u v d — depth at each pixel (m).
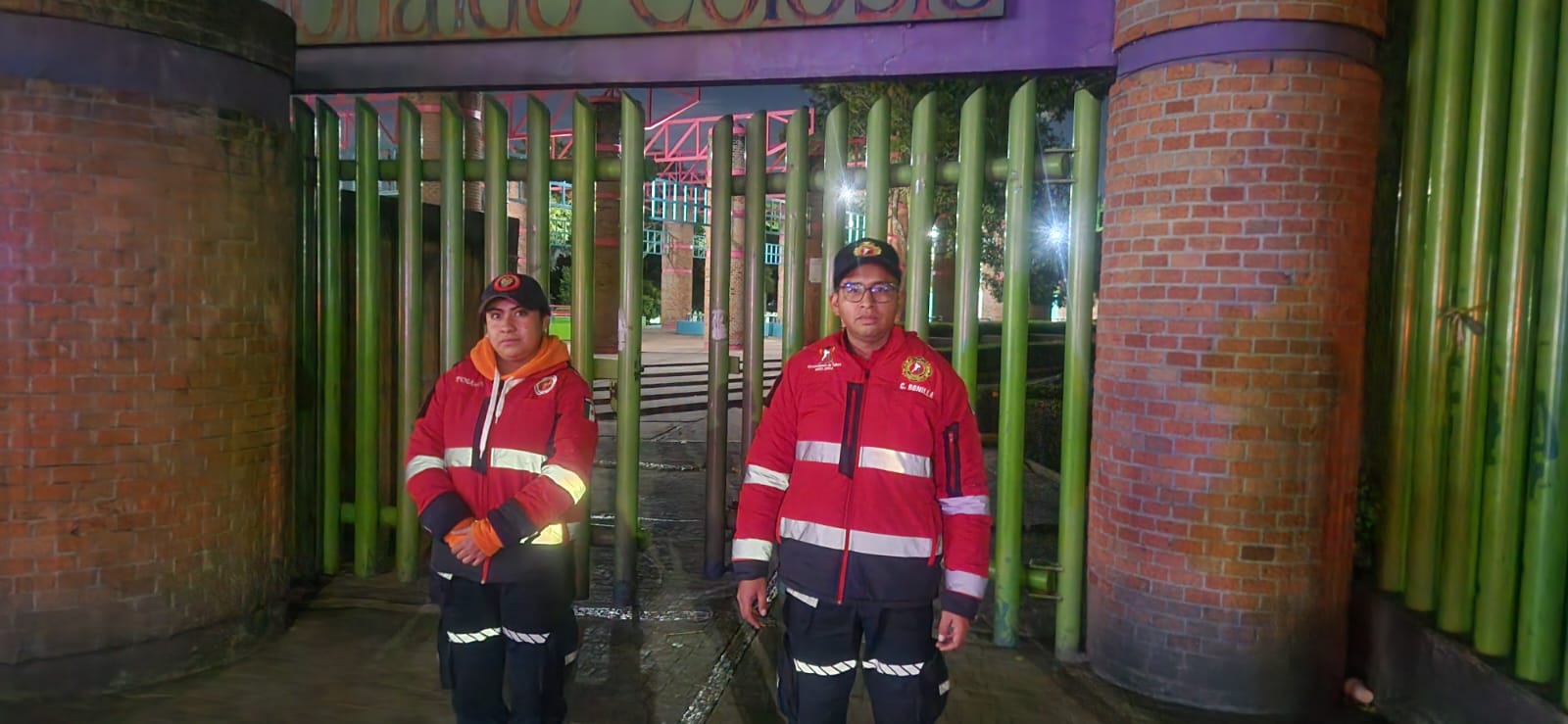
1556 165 3.02
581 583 5.03
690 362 18.23
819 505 2.63
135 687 3.83
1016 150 4.38
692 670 4.11
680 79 4.78
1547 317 3.03
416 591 5.06
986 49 4.45
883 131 4.62
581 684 3.95
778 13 4.61
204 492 3.99
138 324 3.75
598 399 13.71
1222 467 3.76
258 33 4.10
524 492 2.85
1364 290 3.85
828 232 4.75
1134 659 3.97
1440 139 3.58
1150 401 3.89
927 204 4.56
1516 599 3.19
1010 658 4.33
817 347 2.75
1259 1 3.62
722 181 4.95
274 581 4.42
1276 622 3.75
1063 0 4.33
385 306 5.50
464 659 3.01
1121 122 4.01
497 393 2.98
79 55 3.57
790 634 2.71
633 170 4.86
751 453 2.80
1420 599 3.69
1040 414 9.58
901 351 2.67
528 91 5.00
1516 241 3.19
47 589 3.65
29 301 3.54
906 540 2.60
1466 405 3.41
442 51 4.97
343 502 5.46
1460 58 3.54
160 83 3.75
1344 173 3.69
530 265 4.96
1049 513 7.07
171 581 3.90
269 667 4.06
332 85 5.08
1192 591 3.83
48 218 3.55
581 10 4.81
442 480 2.96
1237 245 3.70
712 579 5.35
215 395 4.01
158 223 3.77
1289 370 3.70
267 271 4.25
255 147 4.14
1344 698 3.94
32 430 3.58
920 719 2.67
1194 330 3.77
